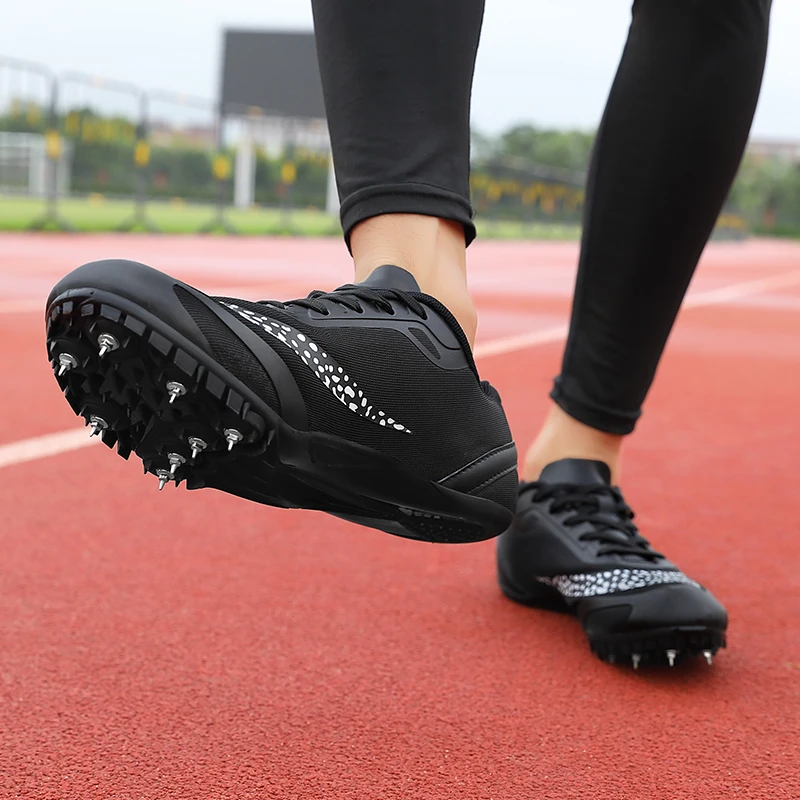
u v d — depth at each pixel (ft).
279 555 4.47
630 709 3.09
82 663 3.22
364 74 2.82
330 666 3.30
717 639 3.34
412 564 4.46
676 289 3.69
